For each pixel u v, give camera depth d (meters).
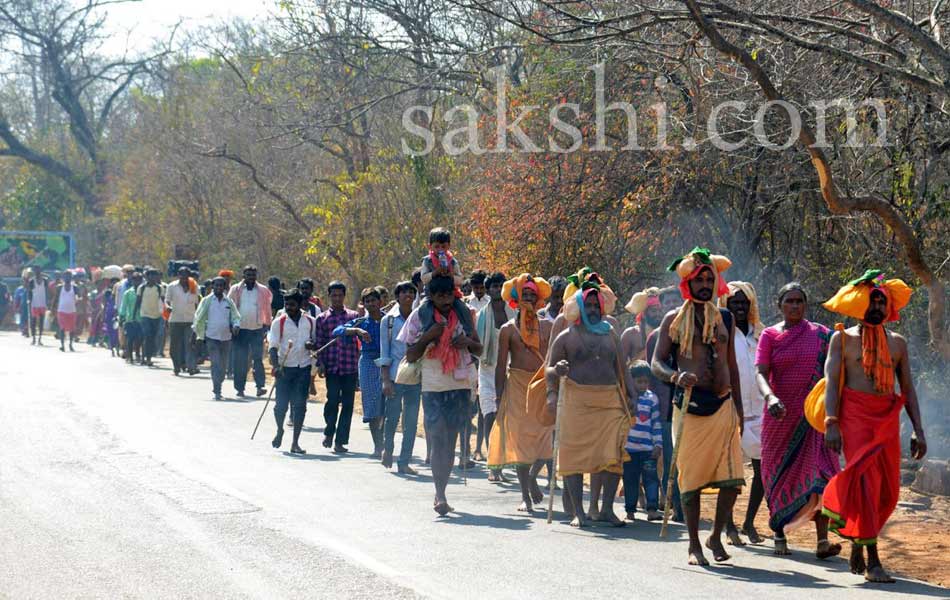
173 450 14.02
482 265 20.53
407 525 9.91
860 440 8.15
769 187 16.33
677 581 7.98
